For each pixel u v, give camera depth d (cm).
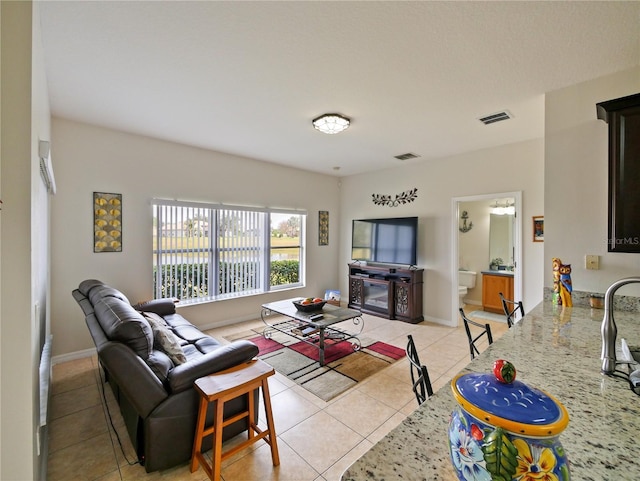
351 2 153
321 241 574
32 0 116
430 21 166
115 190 342
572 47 187
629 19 163
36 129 140
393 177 518
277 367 304
